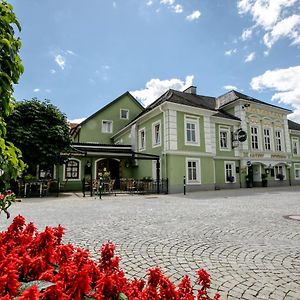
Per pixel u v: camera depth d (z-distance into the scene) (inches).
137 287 66.6
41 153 607.2
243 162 888.9
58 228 105.4
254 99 989.2
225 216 299.6
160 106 714.2
